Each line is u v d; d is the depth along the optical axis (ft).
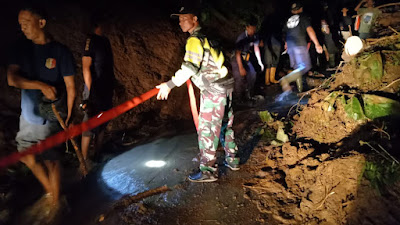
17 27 17.95
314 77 22.85
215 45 10.27
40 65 9.61
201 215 9.82
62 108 10.21
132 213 10.20
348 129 10.95
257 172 11.67
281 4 29.86
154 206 10.49
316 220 8.61
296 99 19.63
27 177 13.46
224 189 10.92
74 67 10.12
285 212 9.33
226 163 12.53
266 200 9.99
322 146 11.26
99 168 14.17
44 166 10.75
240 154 13.41
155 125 19.12
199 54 9.63
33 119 9.84
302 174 10.24
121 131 18.33
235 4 28.22
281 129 13.38
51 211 10.71
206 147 11.05
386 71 11.53
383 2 22.84
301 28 19.83
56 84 9.91
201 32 10.12
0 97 16.67
